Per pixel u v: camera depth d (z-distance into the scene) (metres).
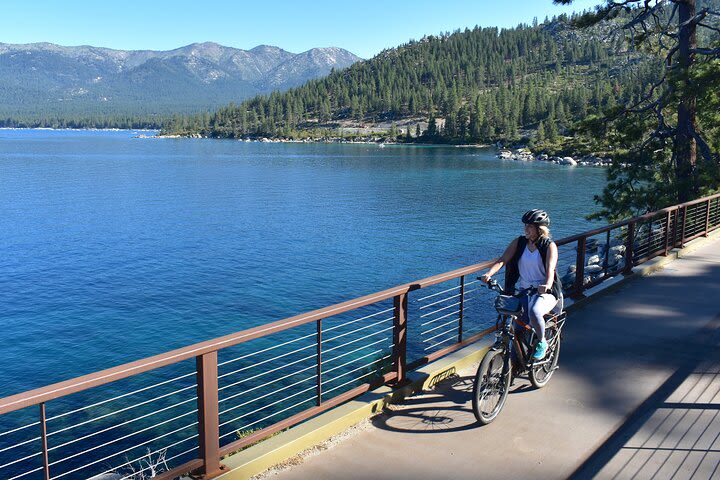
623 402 5.63
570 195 69.25
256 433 4.58
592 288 9.55
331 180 92.12
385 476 4.36
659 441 4.85
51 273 35.03
